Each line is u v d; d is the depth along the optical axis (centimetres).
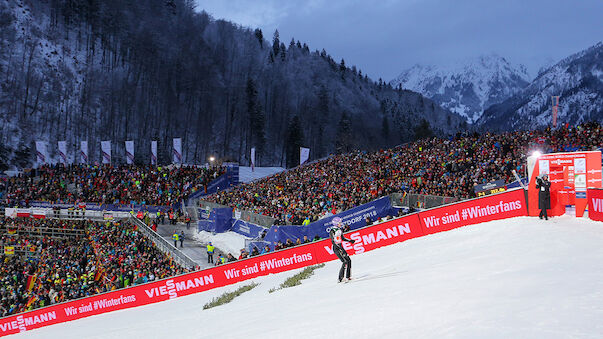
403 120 16438
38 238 4059
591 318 514
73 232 4131
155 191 4750
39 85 10456
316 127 13288
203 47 14150
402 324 632
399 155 3903
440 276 991
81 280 2717
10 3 11894
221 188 5097
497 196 1697
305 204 3250
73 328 1644
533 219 1587
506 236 1400
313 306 955
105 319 1753
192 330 1034
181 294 1995
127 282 2425
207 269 1981
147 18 13912
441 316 632
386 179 3341
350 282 1173
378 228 1834
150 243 3284
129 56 12619
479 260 1120
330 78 17488
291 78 15950
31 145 9262
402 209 2767
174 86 12312
